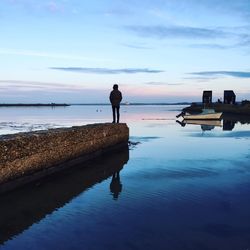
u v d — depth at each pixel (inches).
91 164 533.6
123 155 615.2
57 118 2209.6
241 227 270.2
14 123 1617.9
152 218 290.5
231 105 2429.9
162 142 796.0
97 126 615.8
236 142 785.6
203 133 1004.6
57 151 466.6
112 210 312.7
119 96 759.1
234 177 435.8
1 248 238.7
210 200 338.0
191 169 488.7
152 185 400.2
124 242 244.8
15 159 378.0
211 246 237.5
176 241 245.6
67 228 272.1
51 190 379.9
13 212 309.6
